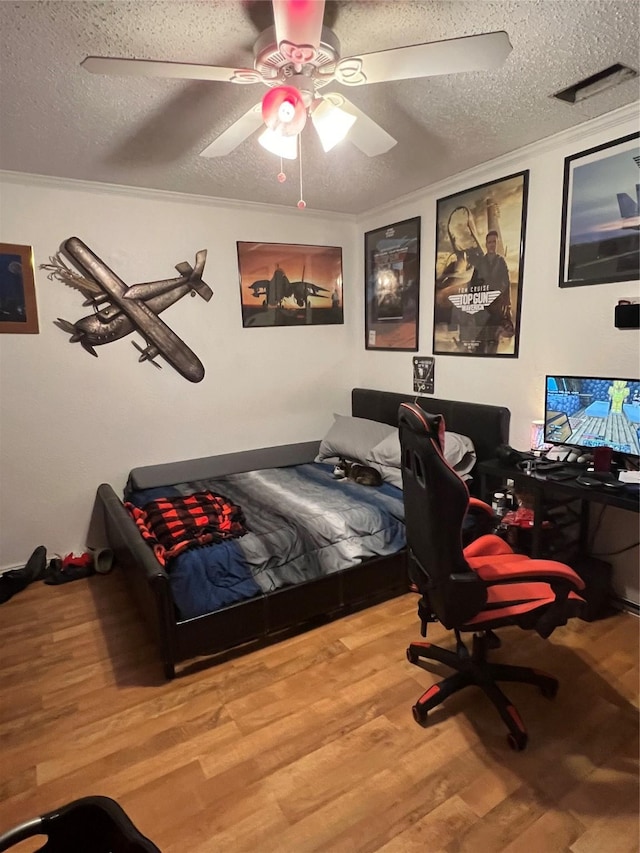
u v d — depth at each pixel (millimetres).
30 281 2842
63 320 2963
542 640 2244
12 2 1351
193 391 3434
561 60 1708
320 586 2332
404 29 1550
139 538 2238
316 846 1368
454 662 1940
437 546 1555
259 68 1449
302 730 1771
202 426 3508
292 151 1709
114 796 1531
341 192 3182
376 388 3906
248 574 2193
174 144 2338
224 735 1760
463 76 1800
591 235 2324
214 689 1993
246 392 3641
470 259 2945
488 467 2523
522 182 2582
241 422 3656
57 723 1837
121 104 1944
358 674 2055
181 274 3268
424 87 1879
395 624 2406
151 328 3209
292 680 2029
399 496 2809
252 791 1536
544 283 2566
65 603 2709
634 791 1505
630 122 2113
